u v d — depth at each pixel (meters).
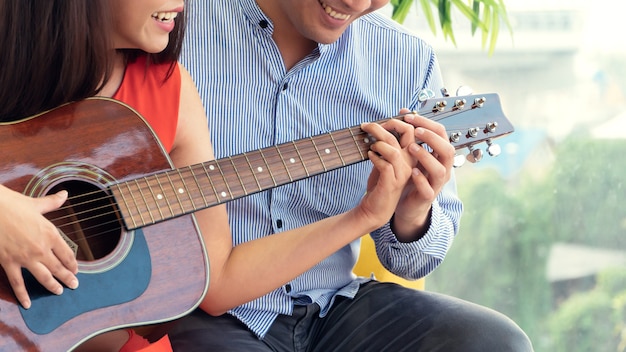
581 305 3.33
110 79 1.74
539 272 3.33
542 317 3.34
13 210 1.47
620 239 3.32
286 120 1.99
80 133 1.64
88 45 1.63
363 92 2.04
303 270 1.82
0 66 1.64
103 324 1.54
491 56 3.17
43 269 1.48
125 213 1.60
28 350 1.47
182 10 1.70
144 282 1.59
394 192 1.79
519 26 3.25
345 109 2.04
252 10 1.95
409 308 1.94
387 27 2.09
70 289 1.52
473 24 2.92
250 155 1.71
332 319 1.98
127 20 1.65
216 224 1.80
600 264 3.33
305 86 2.00
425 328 1.89
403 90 2.08
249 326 1.87
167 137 1.77
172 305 1.61
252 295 1.82
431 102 1.89
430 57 2.11
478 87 3.29
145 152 1.67
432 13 3.21
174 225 1.65
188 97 1.82
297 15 1.87
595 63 3.27
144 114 1.76
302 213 2.01
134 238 1.61
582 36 3.26
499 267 3.33
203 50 1.97
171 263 1.63
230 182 1.68
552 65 3.28
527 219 3.30
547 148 3.30
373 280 2.09
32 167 1.58
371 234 2.08
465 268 3.33
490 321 1.88
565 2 3.25
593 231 3.31
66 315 1.51
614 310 3.33
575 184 3.30
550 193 3.30
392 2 2.83
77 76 1.63
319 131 2.01
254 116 1.98
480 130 1.91
